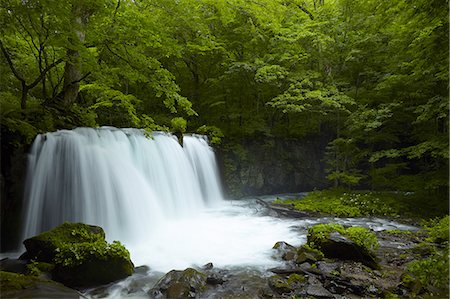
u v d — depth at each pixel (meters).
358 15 13.41
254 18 16.03
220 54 16.27
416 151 10.74
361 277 5.16
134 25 8.55
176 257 6.68
